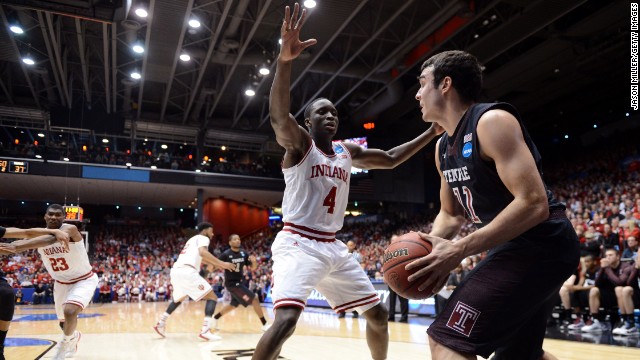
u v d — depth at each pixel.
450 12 14.66
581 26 16.45
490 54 17.25
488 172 1.77
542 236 1.71
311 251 2.90
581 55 18.33
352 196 24.25
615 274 7.01
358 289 3.10
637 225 9.78
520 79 20.30
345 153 3.21
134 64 18.53
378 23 16.41
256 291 19.25
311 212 2.98
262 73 17.55
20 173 21.94
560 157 27.27
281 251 2.93
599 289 7.19
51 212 4.81
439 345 1.73
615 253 7.09
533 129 28.20
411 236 1.87
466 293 1.75
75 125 22.55
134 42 15.49
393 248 1.86
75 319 4.79
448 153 1.94
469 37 17.28
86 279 5.09
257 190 25.59
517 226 1.59
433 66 1.94
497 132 1.67
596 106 24.89
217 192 26.36
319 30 15.75
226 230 28.22
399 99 20.80
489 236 1.62
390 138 24.77
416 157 25.50
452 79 1.88
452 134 1.91
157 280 22.33
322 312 12.53
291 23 2.37
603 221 11.55
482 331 1.70
